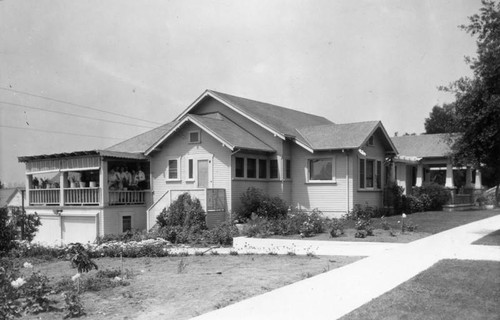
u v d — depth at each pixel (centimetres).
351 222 2280
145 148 2780
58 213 2620
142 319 768
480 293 888
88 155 2506
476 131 1680
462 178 4222
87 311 821
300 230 1950
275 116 2928
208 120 2611
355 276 1079
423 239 1675
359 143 2455
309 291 941
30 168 2811
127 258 1554
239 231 2111
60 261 1567
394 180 3041
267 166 2648
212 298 905
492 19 1588
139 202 2673
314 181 2594
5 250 1767
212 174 2478
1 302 809
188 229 2130
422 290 917
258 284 1027
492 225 2105
